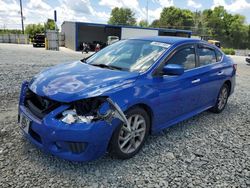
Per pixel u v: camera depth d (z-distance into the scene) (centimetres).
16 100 554
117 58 402
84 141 278
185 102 419
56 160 318
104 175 296
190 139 410
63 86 307
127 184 282
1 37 4591
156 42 422
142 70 359
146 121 350
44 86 315
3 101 540
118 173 301
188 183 292
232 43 10094
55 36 2894
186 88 409
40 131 289
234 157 361
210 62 495
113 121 294
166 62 381
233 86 582
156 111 359
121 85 315
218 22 10144
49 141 284
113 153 317
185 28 9812
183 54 421
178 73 356
